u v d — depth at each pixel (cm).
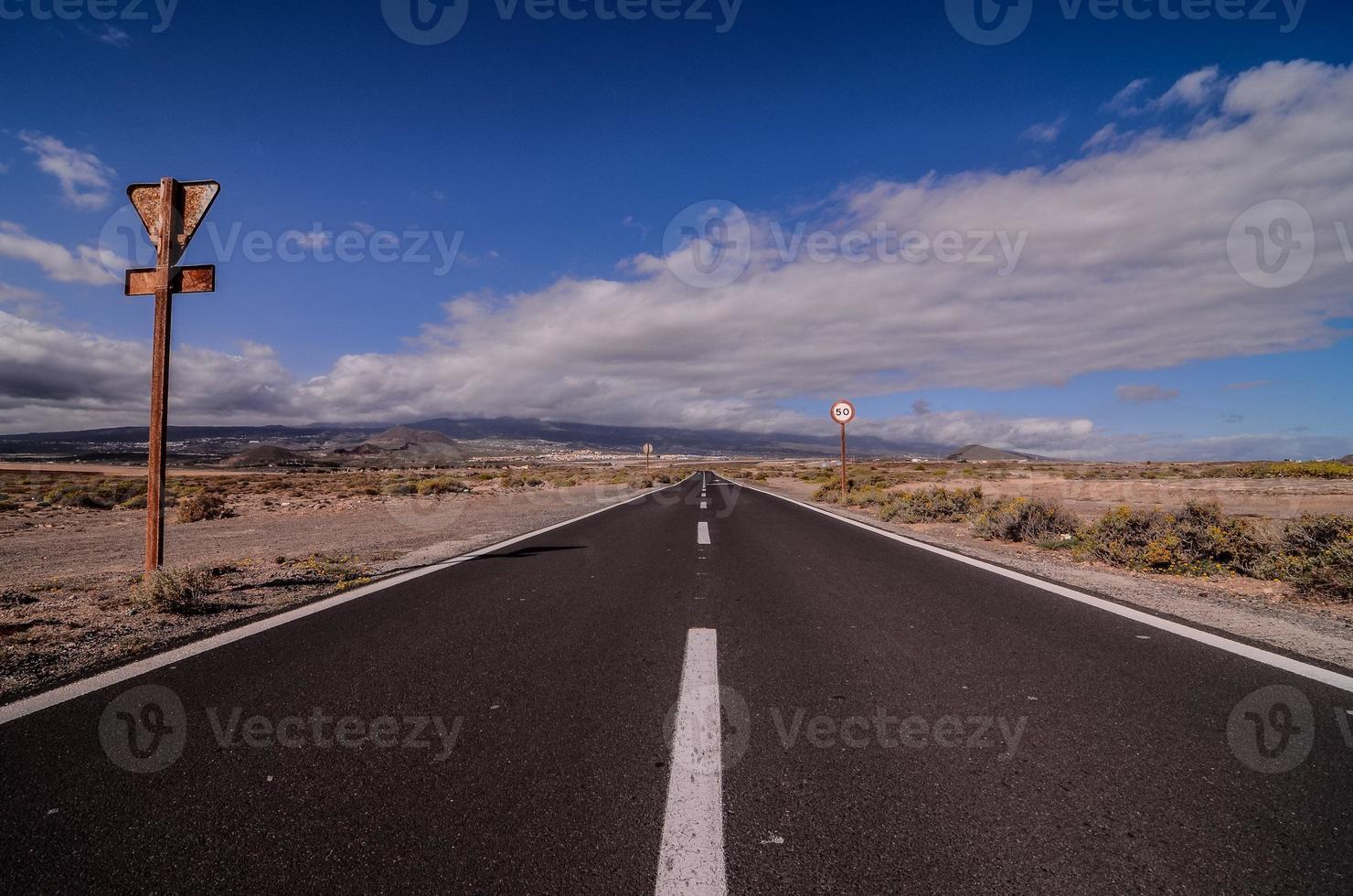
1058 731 303
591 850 210
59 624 535
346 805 240
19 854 210
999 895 188
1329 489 2341
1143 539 818
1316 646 438
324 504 2341
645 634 486
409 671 398
